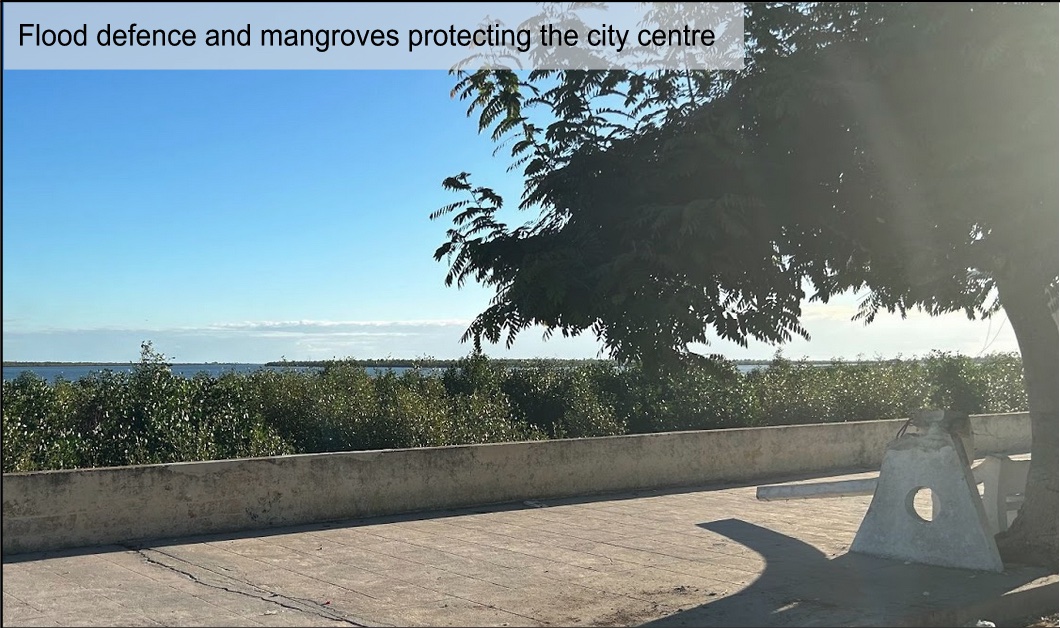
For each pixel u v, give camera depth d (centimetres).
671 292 717
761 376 1947
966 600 714
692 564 845
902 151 686
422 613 687
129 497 930
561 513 1115
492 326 770
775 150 732
